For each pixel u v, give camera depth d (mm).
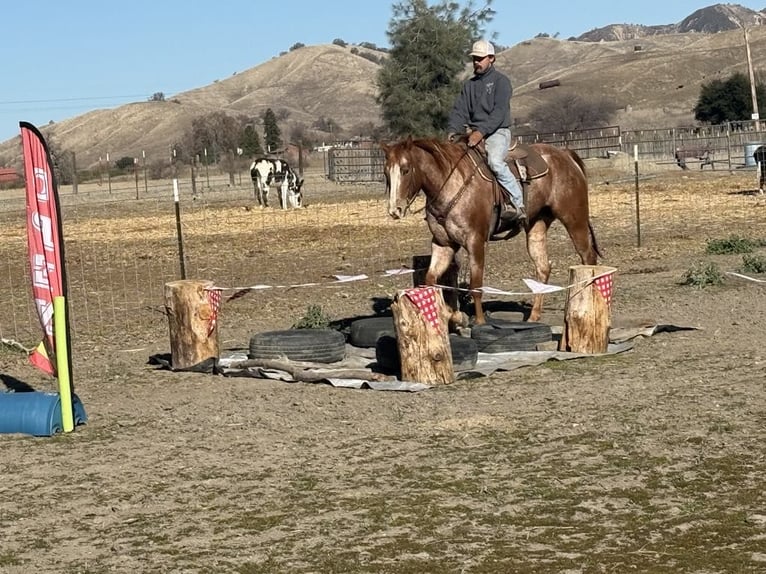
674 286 16766
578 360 11812
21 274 22359
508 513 7102
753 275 17344
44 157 9617
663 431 8852
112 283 20469
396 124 55906
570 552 6391
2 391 10930
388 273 14531
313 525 7016
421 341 10961
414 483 7789
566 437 8812
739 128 72250
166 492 7867
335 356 12305
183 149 90375
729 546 6379
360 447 8805
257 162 38125
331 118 197875
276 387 11234
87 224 33531
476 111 13164
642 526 6770
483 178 12852
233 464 8500
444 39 54469
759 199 32969
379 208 36625
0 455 9086
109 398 11070
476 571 6145
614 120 128000
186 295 12102
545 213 14141
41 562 6598
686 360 11508
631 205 32750
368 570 6223
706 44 178875
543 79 186000
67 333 9734
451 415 9719
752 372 10766
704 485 7484
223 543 6773
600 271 12000
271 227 30578
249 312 16375
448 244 13070
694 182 41656
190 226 31969
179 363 12188
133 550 6723
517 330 12359
